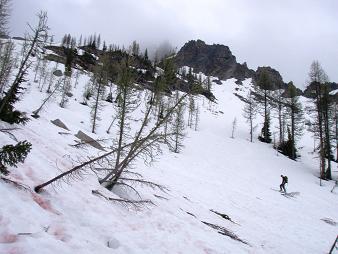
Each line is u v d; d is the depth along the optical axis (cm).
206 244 987
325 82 4391
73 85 8012
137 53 1380
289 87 5722
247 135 6762
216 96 12306
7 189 623
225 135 6550
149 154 1259
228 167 3881
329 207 2656
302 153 5838
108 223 795
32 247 482
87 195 918
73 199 819
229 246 1072
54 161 1111
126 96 1320
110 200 997
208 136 5834
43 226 582
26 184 727
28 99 4650
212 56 17225
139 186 1501
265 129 6406
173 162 3284
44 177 845
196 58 16625
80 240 615
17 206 578
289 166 4481
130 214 980
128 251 694
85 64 10781
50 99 5628
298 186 3394
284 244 1423
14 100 1647
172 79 1332
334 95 4509
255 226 1647
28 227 538
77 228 667
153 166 2602
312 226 1933
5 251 445
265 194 2720
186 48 17600
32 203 643
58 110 4778
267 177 3672
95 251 603
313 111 4544
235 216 1764
